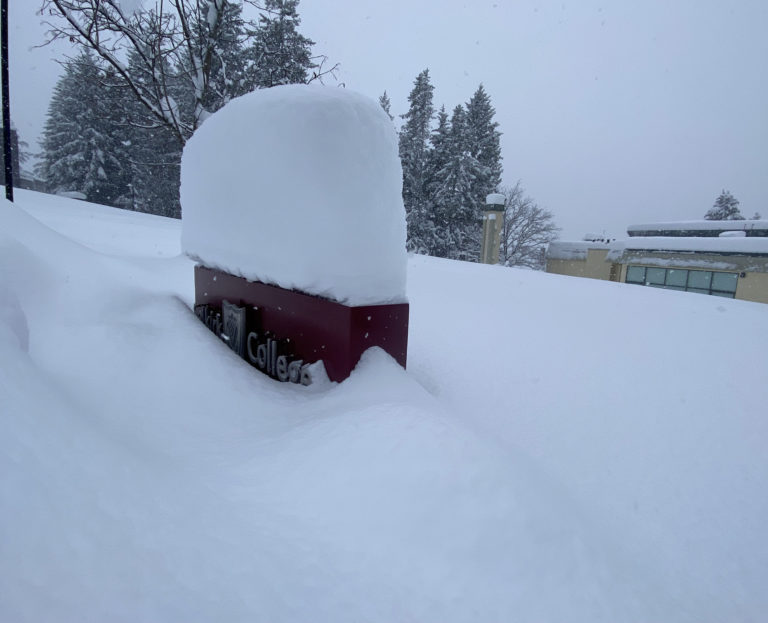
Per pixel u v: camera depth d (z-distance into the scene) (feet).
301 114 12.96
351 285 12.63
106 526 5.80
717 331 23.66
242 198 15.98
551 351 19.71
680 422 14.25
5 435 6.42
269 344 15.28
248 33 46.73
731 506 10.90
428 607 5.96
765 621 8.11
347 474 8.28
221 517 7.06
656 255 81.82
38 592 4.55
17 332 11.43
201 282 20.48
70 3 31.50
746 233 96.94
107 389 12.99
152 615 4.74
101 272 22.82
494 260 103.09
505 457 8.89
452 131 127.65
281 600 5.58
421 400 11.34
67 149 119.44
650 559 9.23
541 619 6.00
